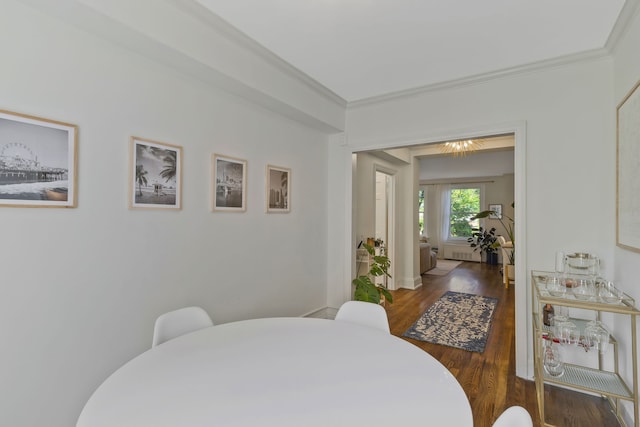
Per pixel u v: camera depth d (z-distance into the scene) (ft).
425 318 12.30
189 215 7.14
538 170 8.09
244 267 8.59
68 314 5.18
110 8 4.93
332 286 12.01
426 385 3.50
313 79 9.21
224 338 4.83
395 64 8.27
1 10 4.45
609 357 6.94
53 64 4.96
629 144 5.98
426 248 22.94
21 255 4.68
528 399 7.07
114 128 5.76
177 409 3.00
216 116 7.77
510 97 8.55
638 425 5.43
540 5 5.90
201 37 6.42
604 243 7.29
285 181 10.03
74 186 5.21
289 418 2.89
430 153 17.04
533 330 7.52
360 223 14.56
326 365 3.96
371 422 2.84
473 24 6.50
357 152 11.72
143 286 6.25
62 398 5.10
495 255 26.96
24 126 4.66
